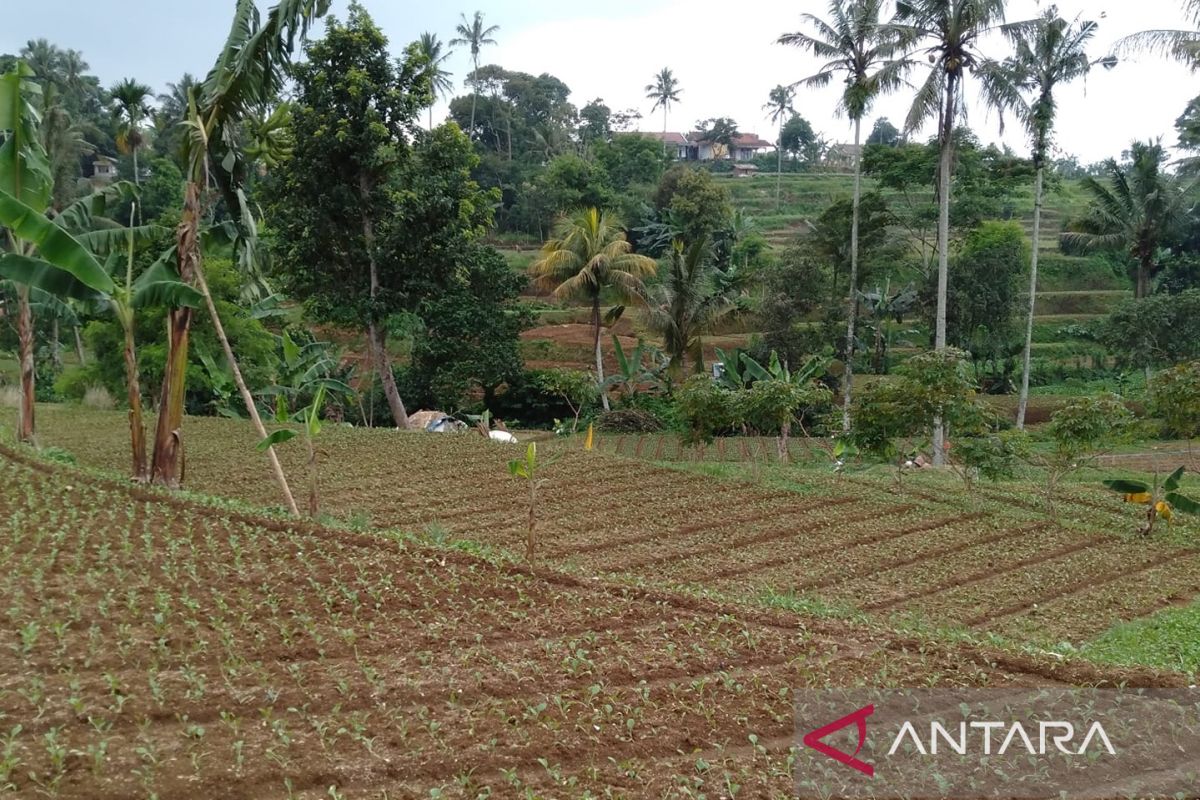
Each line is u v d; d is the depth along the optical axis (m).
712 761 6.29
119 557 10.09
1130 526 17.94
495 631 8.73
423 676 7.40
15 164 13.51
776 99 77.75
